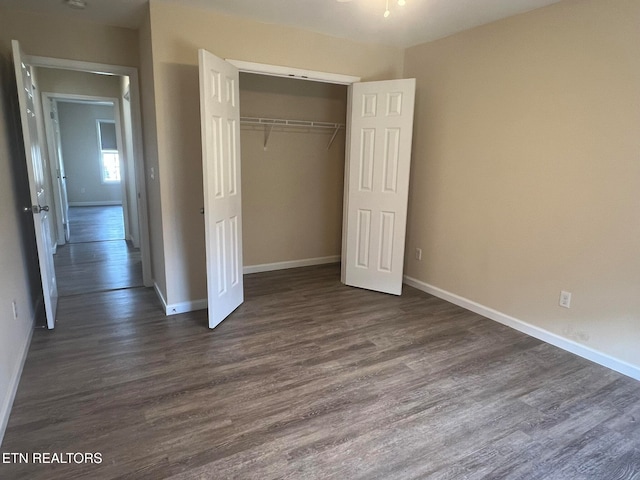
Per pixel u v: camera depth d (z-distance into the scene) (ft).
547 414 7.01
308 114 15.02
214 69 9.28
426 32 11.33
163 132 10.06
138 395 7.31
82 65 11.05
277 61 11.13
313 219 16.01
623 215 8.14
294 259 15.92
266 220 15.03
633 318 8.18
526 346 9.55
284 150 14.85
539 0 8.80
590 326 8.91
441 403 7.27
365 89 12.26
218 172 9.81
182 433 6.34
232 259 11.03
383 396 7.45
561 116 9.02
